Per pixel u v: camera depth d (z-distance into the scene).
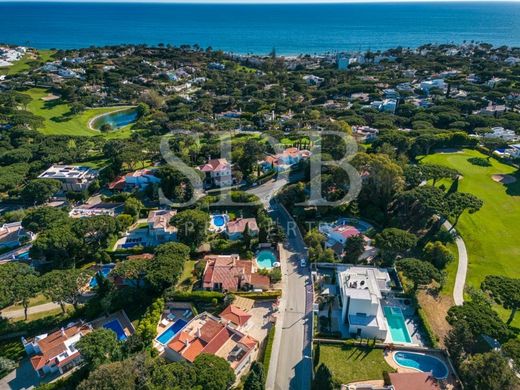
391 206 107.31
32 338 69.75
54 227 90.06
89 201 119.31
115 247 95.06
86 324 70.56
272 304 76.00
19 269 75.38
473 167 127.69
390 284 79.69
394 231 84.81
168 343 65.44
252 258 90.12
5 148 150.88
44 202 118.06
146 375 55.81
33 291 70.06
